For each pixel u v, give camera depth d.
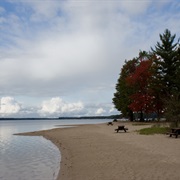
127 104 61.91
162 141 20.31
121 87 62.94
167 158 13.30
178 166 11.45
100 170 11.75
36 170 13.37
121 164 12.52
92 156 15.60
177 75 41.38
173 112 27.11
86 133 34.25
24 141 29.78
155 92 49.03
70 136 31.69
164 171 10.66
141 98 51.66
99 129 42.00
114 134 29.50
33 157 17.70
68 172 12.27
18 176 12.17
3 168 13.99
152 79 49.22
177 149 16.11
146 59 56.59
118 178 10.09
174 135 24.61
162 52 46.88
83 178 10.78
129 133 29.69
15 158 17.34
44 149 21.89
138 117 67.69
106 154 15.73
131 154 15.01
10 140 31.31
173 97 28.69
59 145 23.88
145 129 31.08
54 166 14.27
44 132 43.34
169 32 46.97
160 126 32.16
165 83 46.34
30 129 63.31
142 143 19.58
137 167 11.62
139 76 52.72
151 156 14.05
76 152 18.08
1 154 19.28
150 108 51.53
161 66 47.44
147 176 10.02
